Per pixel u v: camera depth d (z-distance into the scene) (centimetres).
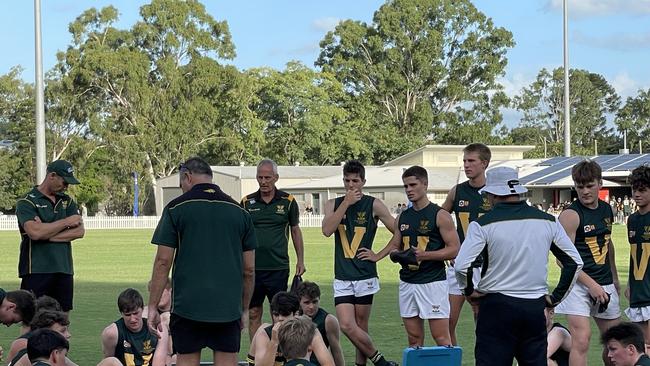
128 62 7669
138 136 7794
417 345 969
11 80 8806
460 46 9450
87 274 2358
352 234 992
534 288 697
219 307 724
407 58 9406
